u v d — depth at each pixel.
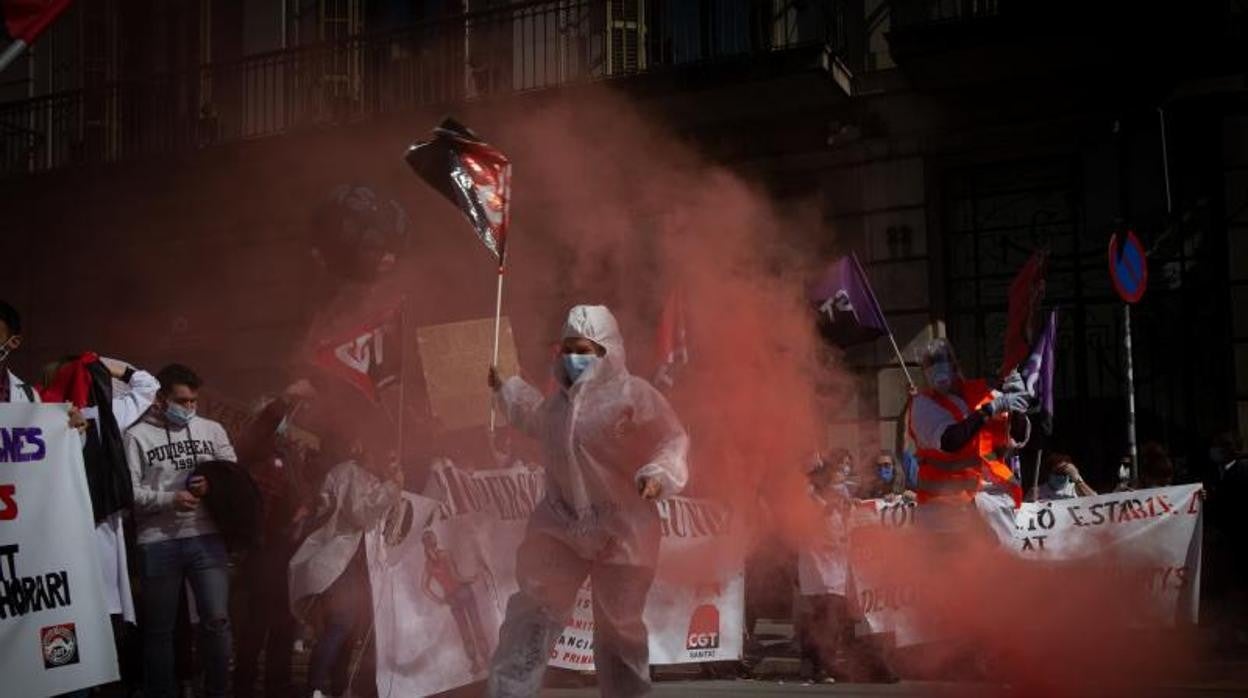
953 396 6.40
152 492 5.94
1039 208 12.74
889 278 12.98
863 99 13.20
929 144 12.94
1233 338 11.70
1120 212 10.30
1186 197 12.02
